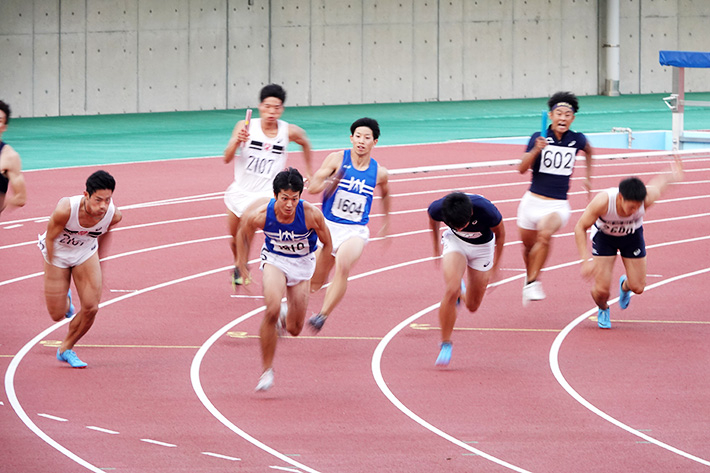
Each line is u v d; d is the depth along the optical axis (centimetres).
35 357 3042
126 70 12425
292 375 2909
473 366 3012
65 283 2916
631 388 2800
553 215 3650
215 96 13012
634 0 15162
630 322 3525
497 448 2328
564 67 14912
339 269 3155
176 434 2408
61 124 11144
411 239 5041
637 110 12950
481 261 3078
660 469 2198
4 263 4394
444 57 14250
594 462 2239
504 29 14512
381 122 11575
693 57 8919
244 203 3750
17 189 3281
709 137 9044
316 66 13562
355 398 2706
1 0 11556
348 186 3284
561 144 3675
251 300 3803
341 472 2167
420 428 2470
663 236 5125
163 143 9506
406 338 3319
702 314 3625
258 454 2275
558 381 2866
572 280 4184
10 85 11706
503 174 7431
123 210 5788
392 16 13888
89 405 2617
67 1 11950
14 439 2355
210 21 12850
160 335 3312
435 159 8312
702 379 2884
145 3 12431
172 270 4303
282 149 3759
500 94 14625
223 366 2989
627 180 3222
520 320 3550
